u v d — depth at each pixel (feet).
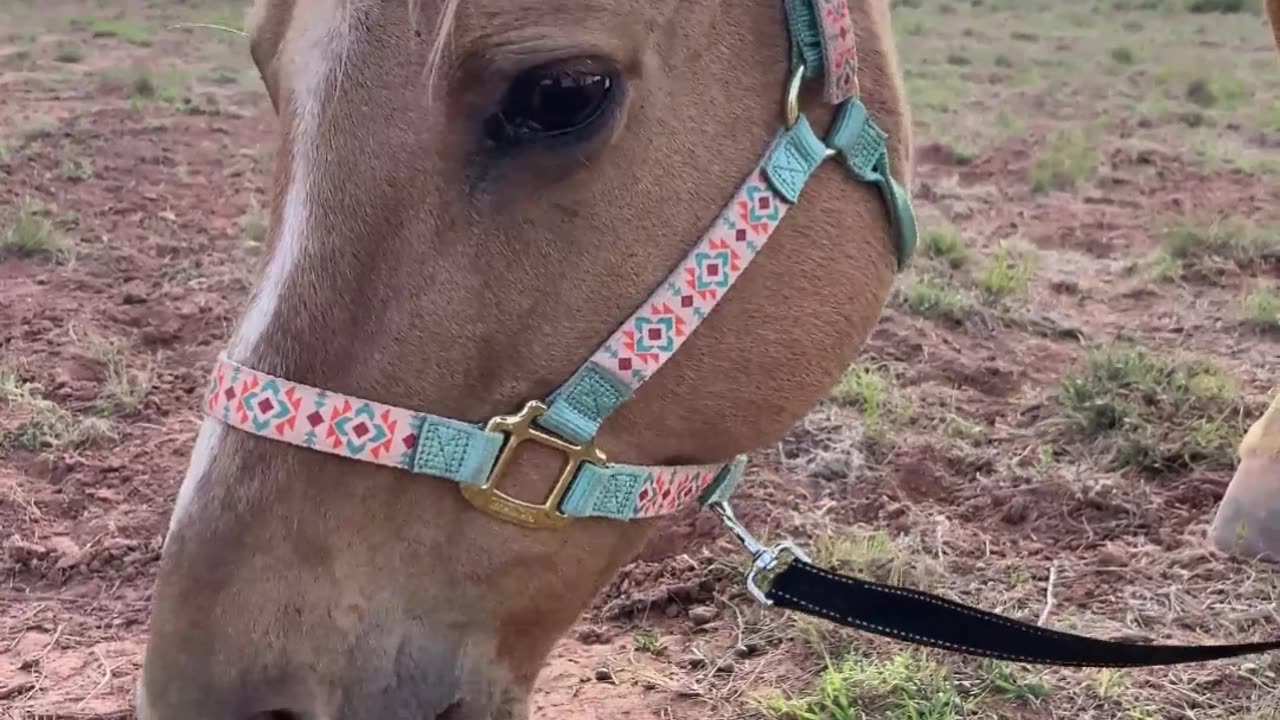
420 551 5.02
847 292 5.67
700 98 5.01
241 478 4.85
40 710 9.51
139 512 12.66
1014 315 18.28
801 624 10.16
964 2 70.90
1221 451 13.16
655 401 5.24
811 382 5.68
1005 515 12.22
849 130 5.44
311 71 4.75
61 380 15.46
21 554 11.79
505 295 4.83
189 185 26.02
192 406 15.21
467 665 5.18
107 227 22.54
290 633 4.85
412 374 4.82
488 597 5.21
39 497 12.96
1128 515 12.14
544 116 4.60
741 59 5.12
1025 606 10.44
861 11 5.73
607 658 10.12
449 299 4.77
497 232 4.75
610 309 4.98
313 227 4.76
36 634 10.70
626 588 11.17
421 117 4.61
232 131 31.86
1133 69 45.37
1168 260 21.08
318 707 4.90
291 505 4.85
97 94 36.32
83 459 13.69
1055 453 13.74
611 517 5.36
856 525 12.01
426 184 4.66
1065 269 21.31
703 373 5.30
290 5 5.16
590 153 4.72
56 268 19.97
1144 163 29.84
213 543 4.86
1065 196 26.66
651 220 4.96
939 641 6.23
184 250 21.25
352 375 4.81
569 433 5.04
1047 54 49.80
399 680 5.00
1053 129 33.55
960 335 17.74
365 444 4.80
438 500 5.00
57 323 17.53
